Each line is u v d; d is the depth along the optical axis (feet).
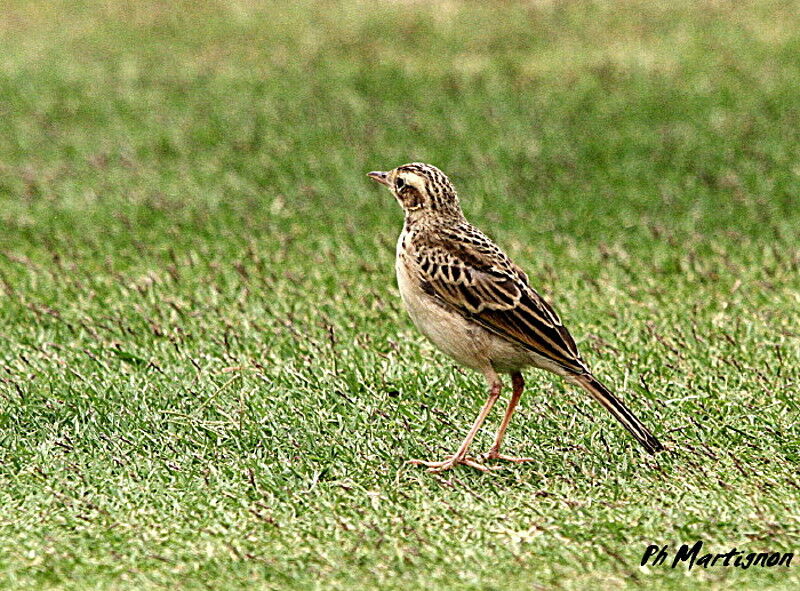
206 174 65.82
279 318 44.06
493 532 29.14
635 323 43.19
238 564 27.73
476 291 32.27
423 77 83.20
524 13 100.37
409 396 37.45
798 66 80.43
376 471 32.63
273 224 57.77
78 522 29.86
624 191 61.52
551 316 32.40
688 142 68.18
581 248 53.88
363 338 42.01
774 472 32.17
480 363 32.96
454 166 65.98
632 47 88.17
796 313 43.65
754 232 55.42
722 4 98.53
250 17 103.09
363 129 72.64
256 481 31.89
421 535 28.99
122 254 53.42
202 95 81.25
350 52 91.30
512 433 35.17
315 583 26.91
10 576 27.25
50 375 38.68
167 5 108.17
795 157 65.10
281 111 76.89
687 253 52.75
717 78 79.00
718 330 41.81
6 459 33.19
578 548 28.25
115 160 68.90
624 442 34.24
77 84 85.05
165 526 29.66
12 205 61.67
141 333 43.27
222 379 38.37
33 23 103.81
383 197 61.72
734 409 35.96
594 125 71.92
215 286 47.75
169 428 35.12
